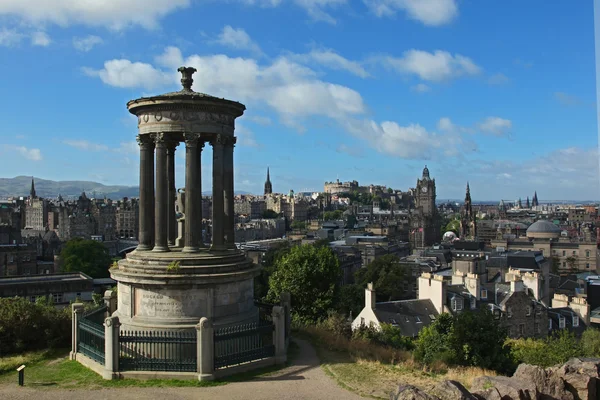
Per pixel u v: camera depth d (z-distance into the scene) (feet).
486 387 66.08
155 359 88.17
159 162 101.81
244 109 109.29
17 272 499.92
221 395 79.71
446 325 152.15
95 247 518.78
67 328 112.16
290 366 94.94
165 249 102.06
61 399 78.74
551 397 67.62
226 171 107.65
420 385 86.38
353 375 90.79
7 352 106.73
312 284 230.89
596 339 197.88
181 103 99.81
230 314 100.63
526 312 283.38
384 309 269.44
